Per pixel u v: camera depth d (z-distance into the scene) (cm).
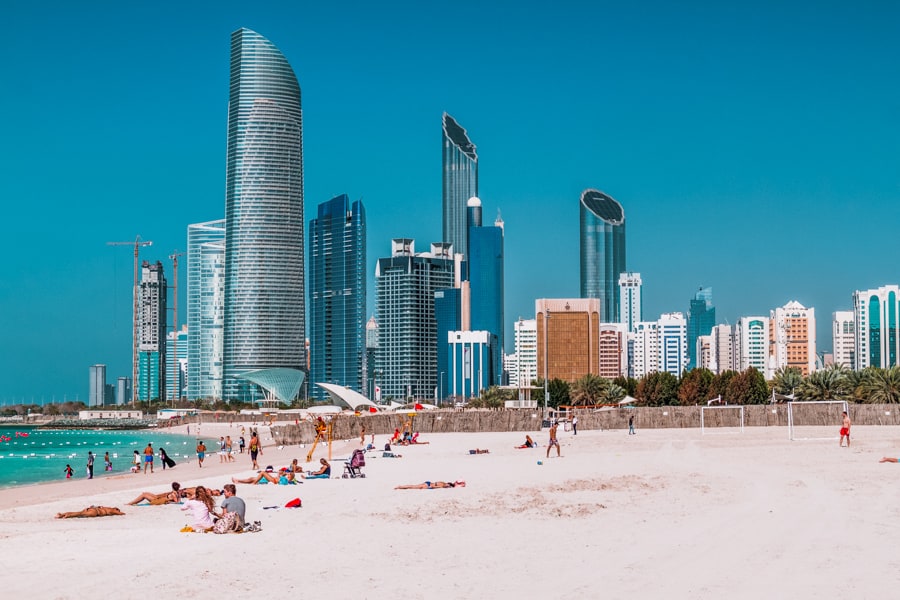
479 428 11788
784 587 1941
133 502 3912
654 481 4212
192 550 2473
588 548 2441
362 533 2762
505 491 3909
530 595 1906
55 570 2192
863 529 2664
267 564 2255
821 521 2839
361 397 11319
